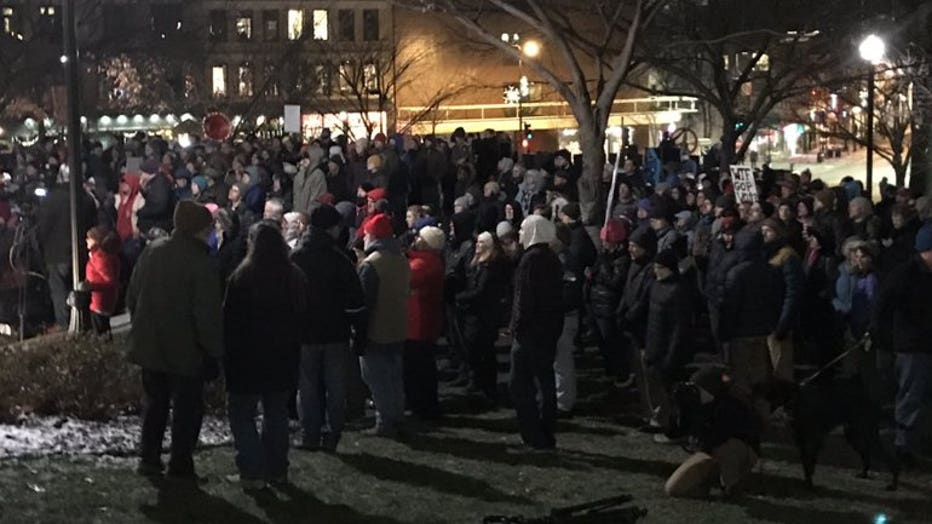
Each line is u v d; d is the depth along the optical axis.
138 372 11.16
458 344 13.46
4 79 35.25
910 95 36.97
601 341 14.04
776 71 39.31
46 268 16.17
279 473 8.81
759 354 11.26
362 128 61.72
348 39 67.12
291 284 8.57
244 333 8.45
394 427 10.83
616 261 13.62
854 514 8.78
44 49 41.75
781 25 26.62
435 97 61.72
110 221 18.73
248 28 68.75
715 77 27.12
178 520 7.89
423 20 66.94
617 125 64.19
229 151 24.03
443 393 13.09
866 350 10.27
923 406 10.02
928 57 27.50
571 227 13.78
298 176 19.41
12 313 16.39
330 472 9.45
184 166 21.92
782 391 9.47
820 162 71.75
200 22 62.75
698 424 9.31
